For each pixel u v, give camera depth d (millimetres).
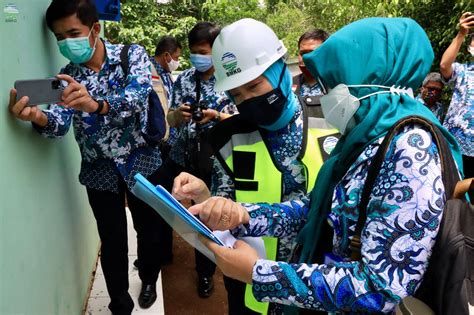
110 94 2127
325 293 919
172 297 3150
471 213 841
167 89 4414
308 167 1606
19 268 1404
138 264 2680
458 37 3691
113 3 2947
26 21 1669
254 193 1631
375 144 945
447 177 876
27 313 1470
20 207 1449
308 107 1724
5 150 1346
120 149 2209
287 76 1578
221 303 3113
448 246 818
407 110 946
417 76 985
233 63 1488
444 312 813
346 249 1007
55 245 1908
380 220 876
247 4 11234
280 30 10539
